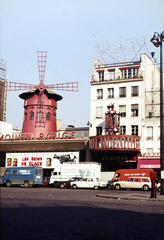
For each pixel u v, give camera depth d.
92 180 34.72
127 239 7.71
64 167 37.66
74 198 19.59
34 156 47.62
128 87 43.97
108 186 36.62
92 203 16.34
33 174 35.81
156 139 41.53
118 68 45.31
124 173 36.72
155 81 47.88
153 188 20.23
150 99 45.94
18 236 7.60
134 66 44.38
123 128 43.44
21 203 15.23
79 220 10.30
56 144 46.22
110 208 14.05
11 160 48.91
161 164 23.44
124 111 43.75
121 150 40.75
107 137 41.28
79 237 7.73
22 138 48.66
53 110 52.59
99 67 46.53
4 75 66.00
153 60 48.03
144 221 10.45
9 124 55.97
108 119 42.06
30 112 51.38
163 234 8.44
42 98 51.12
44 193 24.03
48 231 8.32
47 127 50.75
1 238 7.33
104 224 9.69
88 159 44.47
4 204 14.48
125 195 22.20
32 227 8.78
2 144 49.00
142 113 42.75
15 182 36.25
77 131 49.50
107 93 45.12
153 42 23.83
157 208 14.59
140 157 40.91
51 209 13.06
